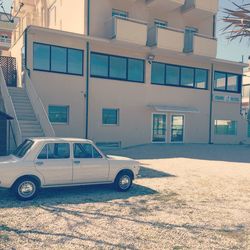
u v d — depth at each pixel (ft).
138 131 63.36
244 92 115.03
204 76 74.23
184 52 67.62
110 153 51.37
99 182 25.02
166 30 61.62
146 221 18.34
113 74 60.34
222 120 77.77
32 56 50.16
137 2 64.28
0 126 35.86
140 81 64.13
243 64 77.77
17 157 22.67
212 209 21.24
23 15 92.22
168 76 68.03
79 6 58.49
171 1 62.75
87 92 56.39
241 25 15.29
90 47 56.90
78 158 24.08
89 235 15.87
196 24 74.18
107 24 58.75
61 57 53.72
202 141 73.92
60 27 68.13
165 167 38.86
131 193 25.38
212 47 67.56
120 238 15.61
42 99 51.47
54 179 22.90
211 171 36.91
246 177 33.42
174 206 21.72
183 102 69.97
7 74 61.52
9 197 22.97
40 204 21.30
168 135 68.33
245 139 82.07
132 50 62.28
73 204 21.56
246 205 22.39
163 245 14.92
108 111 59.93
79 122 55.62
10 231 16.12
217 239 15.93
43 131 39.40
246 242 15.62
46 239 15.17
